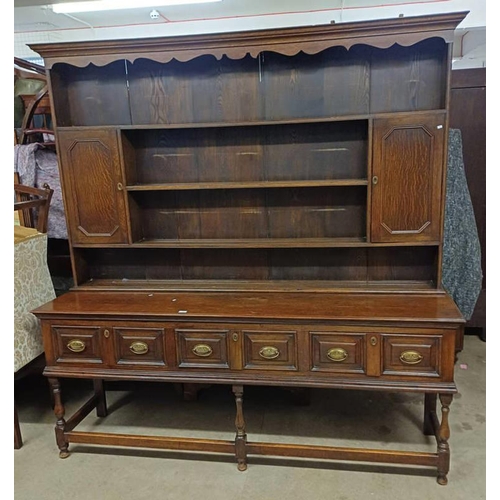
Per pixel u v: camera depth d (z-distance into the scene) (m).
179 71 2.27
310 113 2.21
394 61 2.10
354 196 2.25
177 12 5.05
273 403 2.58
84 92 2.34
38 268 2.48
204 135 2.31
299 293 2.18
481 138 3.03
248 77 2.23
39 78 3.35
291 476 1.99
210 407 2.56
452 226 2.69
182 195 2.38
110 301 2.17
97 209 2.28
